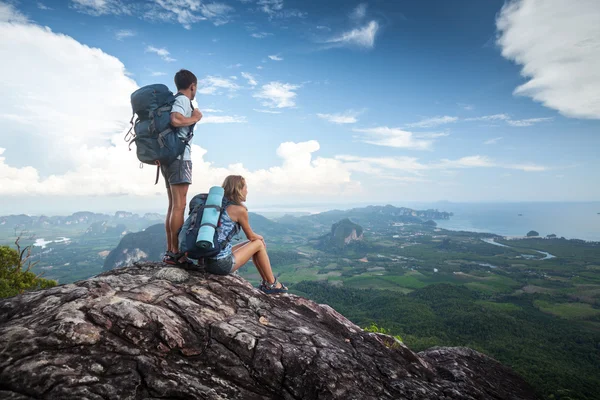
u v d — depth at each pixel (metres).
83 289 3.52
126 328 3.05
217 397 2.87
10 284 15.98
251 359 3.44
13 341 2.50
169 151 4.58
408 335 128.25
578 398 71.94
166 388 2.69
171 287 4.20
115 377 2.57
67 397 2.23
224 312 4.07
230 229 4.67
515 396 5.59
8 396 2.12
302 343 3.99
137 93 4.69
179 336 3.28
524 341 130.75
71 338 2.69
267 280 5.37
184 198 4.96
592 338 137.50
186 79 4.89
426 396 4.07
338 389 3.49
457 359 6.37
